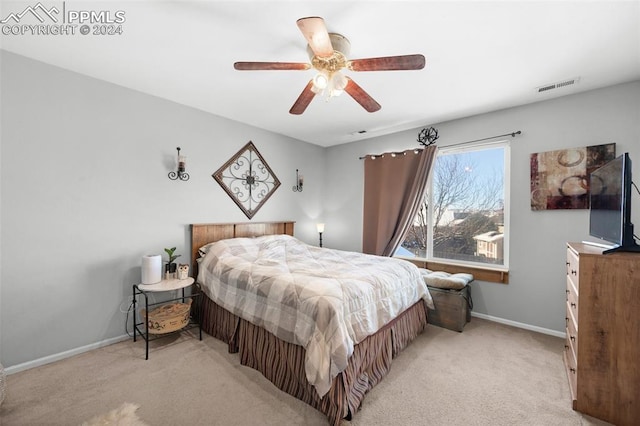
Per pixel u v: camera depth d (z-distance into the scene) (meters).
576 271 1.72
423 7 1.51
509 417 1.58
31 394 1.74
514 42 1.83
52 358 2.13
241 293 2.21
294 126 3.66
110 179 2.44
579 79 2.32
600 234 1.88
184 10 1.57
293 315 1.76
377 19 1.61
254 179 3.66
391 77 2.31
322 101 2.83
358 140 4.35
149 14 1.60
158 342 2.50
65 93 2.21
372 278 2.11
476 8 1.52
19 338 2.00
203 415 1.58
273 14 1.59
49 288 2.13
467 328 2.84
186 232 2.98
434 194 3.63
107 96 2.43
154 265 2.43
